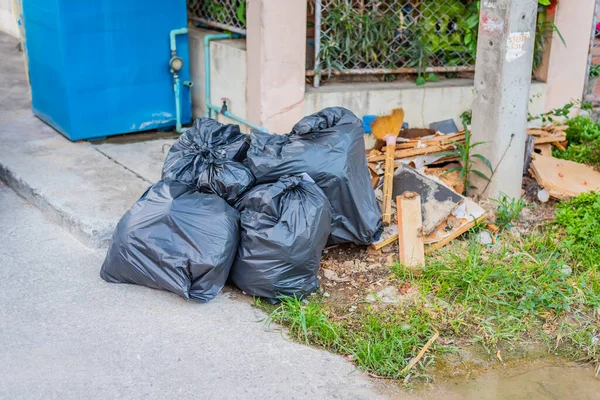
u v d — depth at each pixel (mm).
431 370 3490
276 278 3830
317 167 4125
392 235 4449
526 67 4703
